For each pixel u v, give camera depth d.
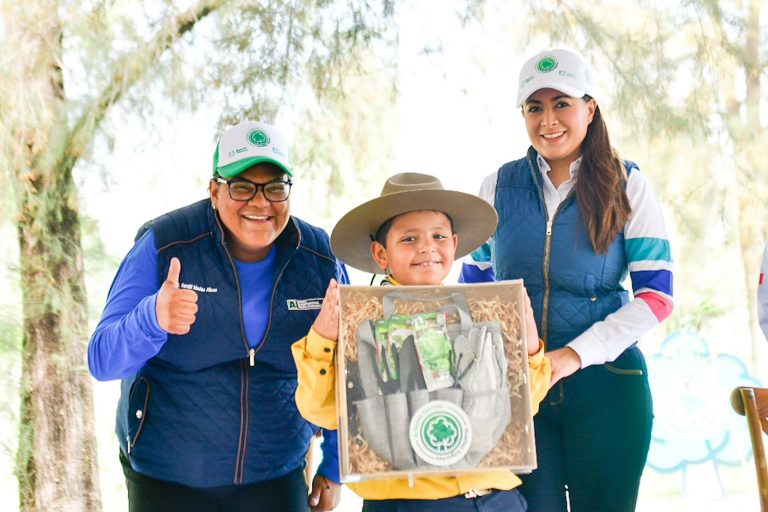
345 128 5.83
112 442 6.72
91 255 5.72
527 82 2.84
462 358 2.29
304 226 2.93
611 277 2.85
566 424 2.83
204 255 2.74
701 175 6.54
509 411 2.29
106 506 6.69
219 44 5.50
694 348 6.57
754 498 6.48
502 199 2.97
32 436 5.63
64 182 5.46
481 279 3.13
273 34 5.48
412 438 2.24
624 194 2.81
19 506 5.66
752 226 6.89
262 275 2.82
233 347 2.73
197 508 2.72
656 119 6.03
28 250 5.47
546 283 2.85
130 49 5.48
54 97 5.48
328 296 2.28
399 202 2.55
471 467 2.25
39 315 5.55
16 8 5.43
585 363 2.66
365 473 2.22
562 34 6.03
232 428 2.71
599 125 2.88
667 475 7.36
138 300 2.69
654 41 6.11
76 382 5.69
